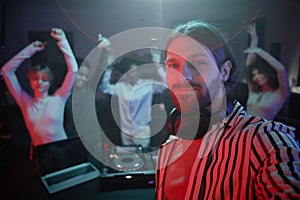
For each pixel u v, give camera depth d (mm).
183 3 3184
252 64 2594
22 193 1157
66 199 1101
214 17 3330
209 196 495
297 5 2977
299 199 346
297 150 420
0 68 2064
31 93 2916
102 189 1164
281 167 396
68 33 3344
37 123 2033
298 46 2957
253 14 3287
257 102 2518
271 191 386
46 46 3018
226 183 477
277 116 2881
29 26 3189
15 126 2672
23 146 2443
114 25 3371
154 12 3193
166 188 591
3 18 2770
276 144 437
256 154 453
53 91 2395
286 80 2461
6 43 3061
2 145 2158
